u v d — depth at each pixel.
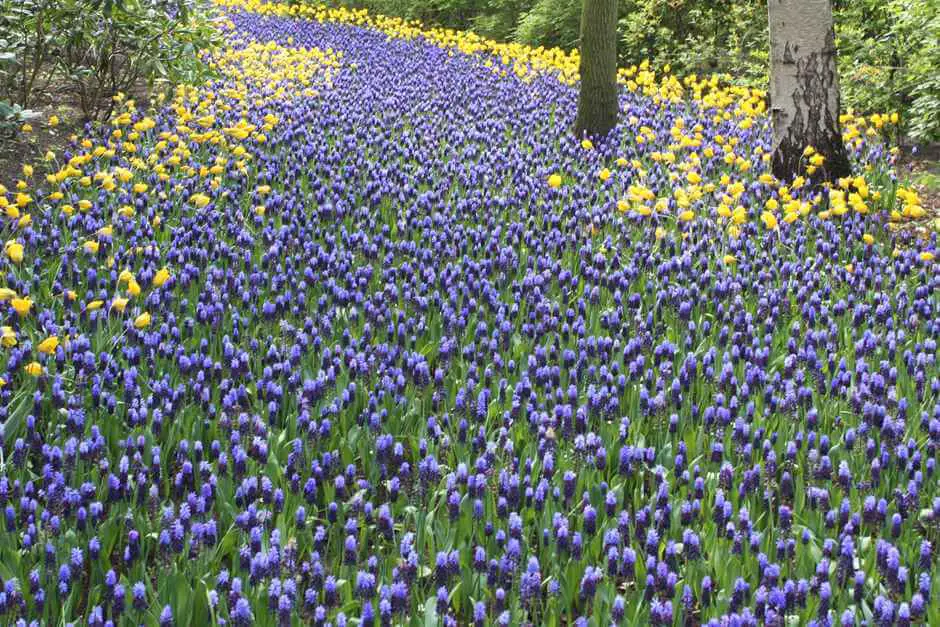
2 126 9.39
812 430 4.83
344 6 27.78
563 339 5.88
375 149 10.82
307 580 3.85
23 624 3.14
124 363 5.39
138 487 4.13
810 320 6.19
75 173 7.87
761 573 3.69
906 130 13.52
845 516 4.03
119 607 3.43
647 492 4.70
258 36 20.91
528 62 18.08
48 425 4.78
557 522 3.92
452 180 9.62
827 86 10.01
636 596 3.69
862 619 3.62
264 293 6.51
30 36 10.97
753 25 17.50
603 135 12.46
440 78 16.22
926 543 3.80
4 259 6.28
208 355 5.58
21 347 5.38
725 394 5.17
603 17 12.27
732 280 6.78
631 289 6.91
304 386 4.92
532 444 4.71
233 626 3.34
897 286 7.11
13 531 3.83
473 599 3.68
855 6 14.95
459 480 4.20
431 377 5.71
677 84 14.70
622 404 5.17
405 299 6.38
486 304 6.33
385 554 4.16
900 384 5.46
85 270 6.48
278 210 8.20
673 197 8.96
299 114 11.76
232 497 4.28
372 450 4.74
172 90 12.21
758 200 9.18
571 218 8.02
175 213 8.23
